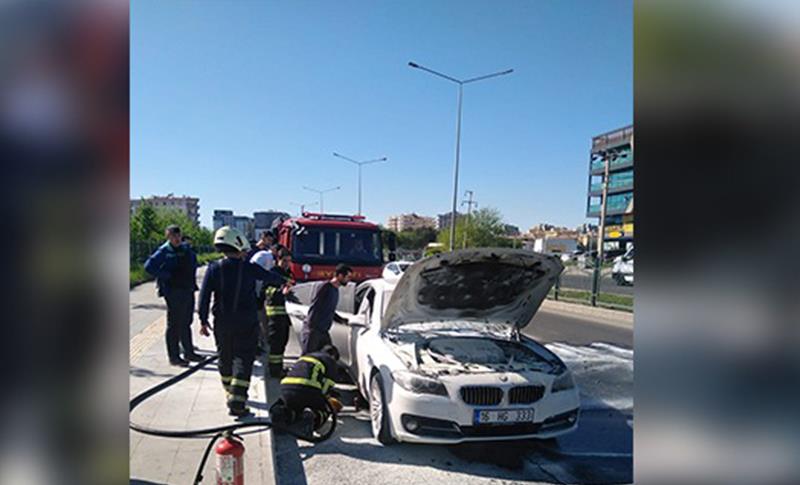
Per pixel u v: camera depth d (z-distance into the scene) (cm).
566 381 454
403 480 401
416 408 425
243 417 475
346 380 675
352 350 587
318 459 438
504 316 580
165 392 544
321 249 1147
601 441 492
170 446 401
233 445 307
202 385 574
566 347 994
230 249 494
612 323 1361
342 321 636
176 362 664
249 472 370
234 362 486
